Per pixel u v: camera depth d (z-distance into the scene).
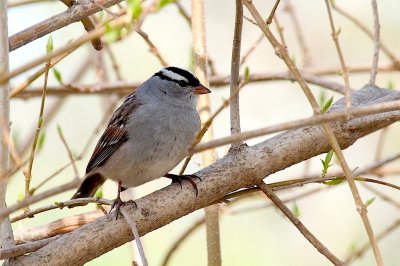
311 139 7.54
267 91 15.43
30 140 12.23
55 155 14.80
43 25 7.35
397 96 8.28
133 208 7.09
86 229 6.96
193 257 14.22
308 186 14.16
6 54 6.72
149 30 15.64
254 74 11.30
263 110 15.34
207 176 7.35
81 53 15.41
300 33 12.37
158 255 14.13
